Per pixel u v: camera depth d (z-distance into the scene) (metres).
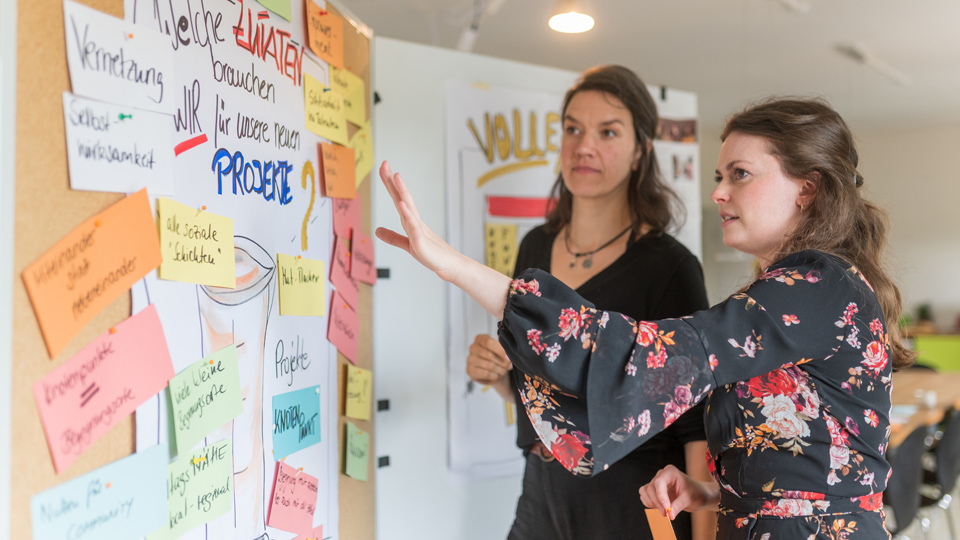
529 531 1.45
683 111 2.47
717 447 0.95
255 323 0.94
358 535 1.36
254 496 0.94
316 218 1.16
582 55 4.86
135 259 0.69
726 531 0.95
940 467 3.02
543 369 0.82
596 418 0.80
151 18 0.72
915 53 4.86
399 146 1.94
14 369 0.55
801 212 1.00
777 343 0.84
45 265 0.58
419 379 1.95
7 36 0.54
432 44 4.52
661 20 4.11
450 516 1.99
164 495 0.73
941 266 7.38
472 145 2.05
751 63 5.12
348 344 1.31
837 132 0.99
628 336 0.82
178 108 0.76
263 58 0.97
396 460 1.90
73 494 0.61
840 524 0.87
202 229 0.81
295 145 1.08
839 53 4.85
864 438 0.88
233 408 0.87
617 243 1.49
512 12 3.89
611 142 1.47
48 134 0.59
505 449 2.09
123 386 0.67
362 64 1.43
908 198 7.51
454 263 0.86
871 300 0.90
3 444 0.54
